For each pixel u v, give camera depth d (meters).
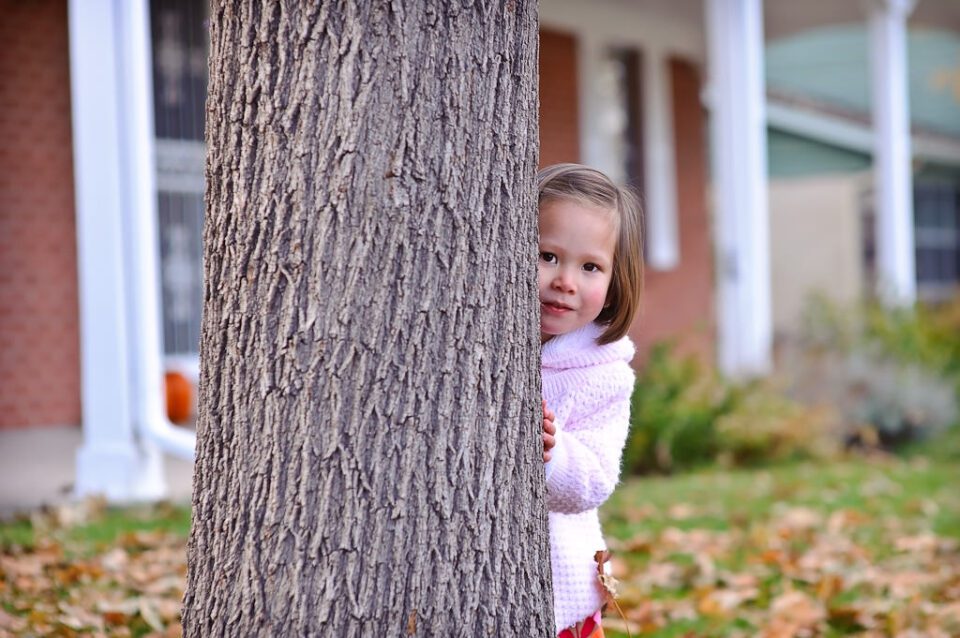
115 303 5.96
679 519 5.77
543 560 1.91
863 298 10.48
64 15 8.55
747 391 8.33
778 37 11.97
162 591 3.91
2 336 8.33
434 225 1.74
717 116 8.51
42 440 7.90
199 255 9.09
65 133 8.57
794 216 19.50
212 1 1.82
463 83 1.76
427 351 1.75
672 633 3.72
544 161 10.89
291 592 1.72
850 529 5.47
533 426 1.88
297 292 1.72
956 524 5.58
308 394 1.72
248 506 1.76
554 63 10.98
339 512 1.72
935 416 9.09
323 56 1.71
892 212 11.03
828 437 8.52
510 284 1.82
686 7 11.59
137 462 6.03
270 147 1.73
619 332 2.44
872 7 10.79
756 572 4.55
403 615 1.73
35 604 3.62
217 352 1.80
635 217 2.45
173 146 8.87
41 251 8.48
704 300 12.98
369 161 1.71
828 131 17.02
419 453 1.74
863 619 3.82
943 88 18.50
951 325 12.36
